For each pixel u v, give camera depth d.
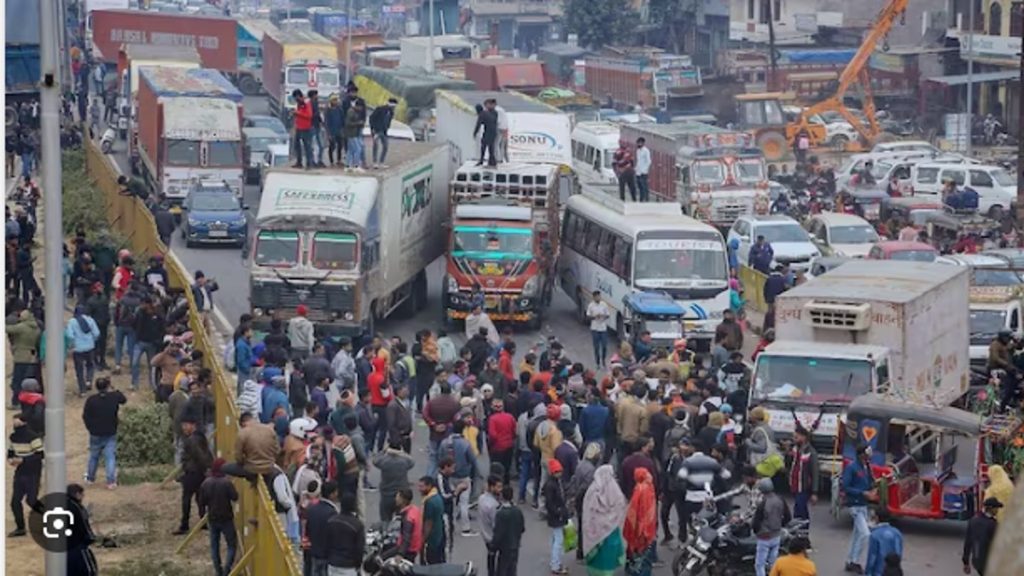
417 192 116.25
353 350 101.94
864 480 62.94
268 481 58.56
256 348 85.31
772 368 75.12
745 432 72.44
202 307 105.44
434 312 120.00
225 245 143.00
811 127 199.25
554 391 72.75
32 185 139.62
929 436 69.88
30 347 83.69
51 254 48.44
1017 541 13.20
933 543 67.38
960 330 85.75
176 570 61.38
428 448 76.50
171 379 81.44
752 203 145.25
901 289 79.62
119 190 137.62
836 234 131.75
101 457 77.94
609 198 116.00
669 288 105.56
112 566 62.28
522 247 111.06
